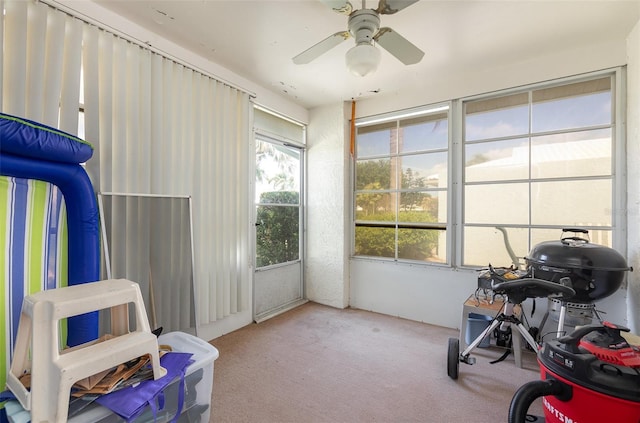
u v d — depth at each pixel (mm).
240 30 2270
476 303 2570
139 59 2215
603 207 2512
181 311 2367
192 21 2158
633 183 2268
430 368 2309
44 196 1572
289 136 3826
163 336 1688
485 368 2301
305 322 3287
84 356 1066
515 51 2566
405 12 2025
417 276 3359
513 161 2887
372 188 3750
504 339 2529
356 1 1891
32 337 1038
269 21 2156
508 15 2066
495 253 2975
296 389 2033
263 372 2246
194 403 1419
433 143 3324
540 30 2254
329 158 3881
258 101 3268
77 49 1886
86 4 1923
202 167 2684
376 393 1990
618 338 1025
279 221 3730
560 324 1947
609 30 2260
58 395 992
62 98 1851
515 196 2879
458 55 2623
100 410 1096
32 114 1721
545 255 2043
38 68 1731
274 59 2705
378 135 3705
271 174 3619
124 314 1351
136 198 2139
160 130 2330
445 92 3178
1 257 1404
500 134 2945
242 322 3156
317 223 3988
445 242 3227
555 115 2695
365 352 2574
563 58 2602
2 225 1409
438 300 3225
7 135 1271
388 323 3264
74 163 1606
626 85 2377
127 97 2158
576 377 944
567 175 2650
